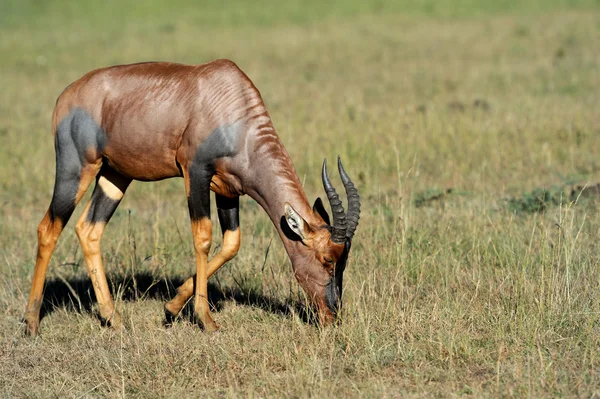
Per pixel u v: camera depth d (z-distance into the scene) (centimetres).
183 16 8631
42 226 1828
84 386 1516
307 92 4662
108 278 2075
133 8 9088
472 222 2248
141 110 1716
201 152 1659
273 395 1406
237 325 1756
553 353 1506
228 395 1410
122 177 1881
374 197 2678
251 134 1650
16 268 2158
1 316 1906
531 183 2725
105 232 2430
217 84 1672
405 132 3400
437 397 1362
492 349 1542
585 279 1803
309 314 1697
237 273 2044
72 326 1842
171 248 2220
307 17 8425
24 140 3584
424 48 6341
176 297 1769
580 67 5003
